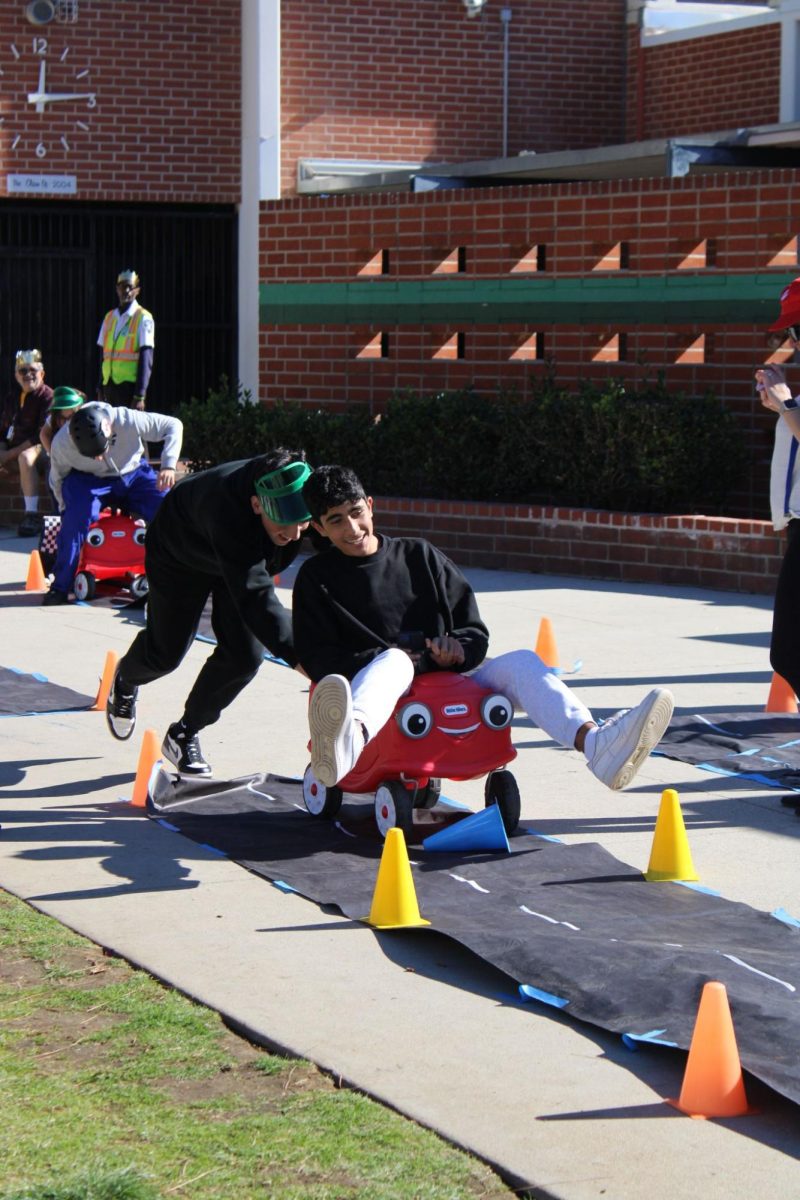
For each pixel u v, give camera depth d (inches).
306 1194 148.9
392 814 253.8
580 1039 184.5
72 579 491.8
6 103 751.1
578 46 837.2
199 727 297.7
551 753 319.6
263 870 244.4
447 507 580.1
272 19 769.6
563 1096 169.9
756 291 558.9
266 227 686.5
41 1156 155.5
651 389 572.1
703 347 590.6
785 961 201.9
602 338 602.5
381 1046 181.9
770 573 510.3
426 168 730.8
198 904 231.0
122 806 282.5
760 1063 170.2
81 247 779.4
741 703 359.9
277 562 273.9
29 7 746.2
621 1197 149.0
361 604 257.4
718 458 549.6
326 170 794.8
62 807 282.0
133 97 768.3
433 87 812.6
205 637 442.0
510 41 823.7
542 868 243.9
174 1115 164.9
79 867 248.1
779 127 609.0
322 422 616.7
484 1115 165.3
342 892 232.7
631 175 705.0
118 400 636.7
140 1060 178.2
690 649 421.4
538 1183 151.2
